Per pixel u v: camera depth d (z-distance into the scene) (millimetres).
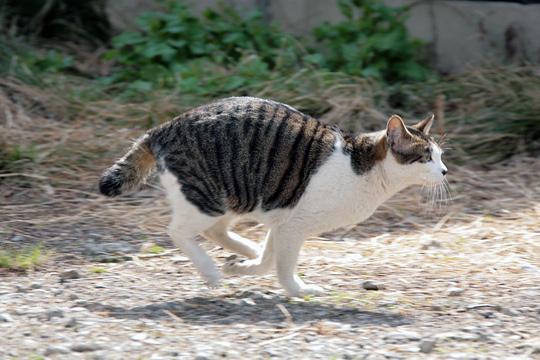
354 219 9438
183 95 15047
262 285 9859
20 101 15039
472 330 8328
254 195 9188
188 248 9289
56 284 9664
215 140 9055
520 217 12406
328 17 17109
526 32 16281
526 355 7758
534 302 9164
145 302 9133
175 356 7523
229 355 7594
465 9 16484
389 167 9273
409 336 8094
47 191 13008
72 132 14242
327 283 9930
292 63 16047
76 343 7746
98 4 17984
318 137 9219
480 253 11109
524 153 14531
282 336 8109
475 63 16453
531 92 15102
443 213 12633
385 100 15312
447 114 15094
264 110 9227
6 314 8445
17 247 10977
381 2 16703
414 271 10352
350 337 8117
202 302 9164
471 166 14227
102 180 9438
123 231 11781
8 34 17000
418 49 16672
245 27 16547
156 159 9234
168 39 16328
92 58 17219
